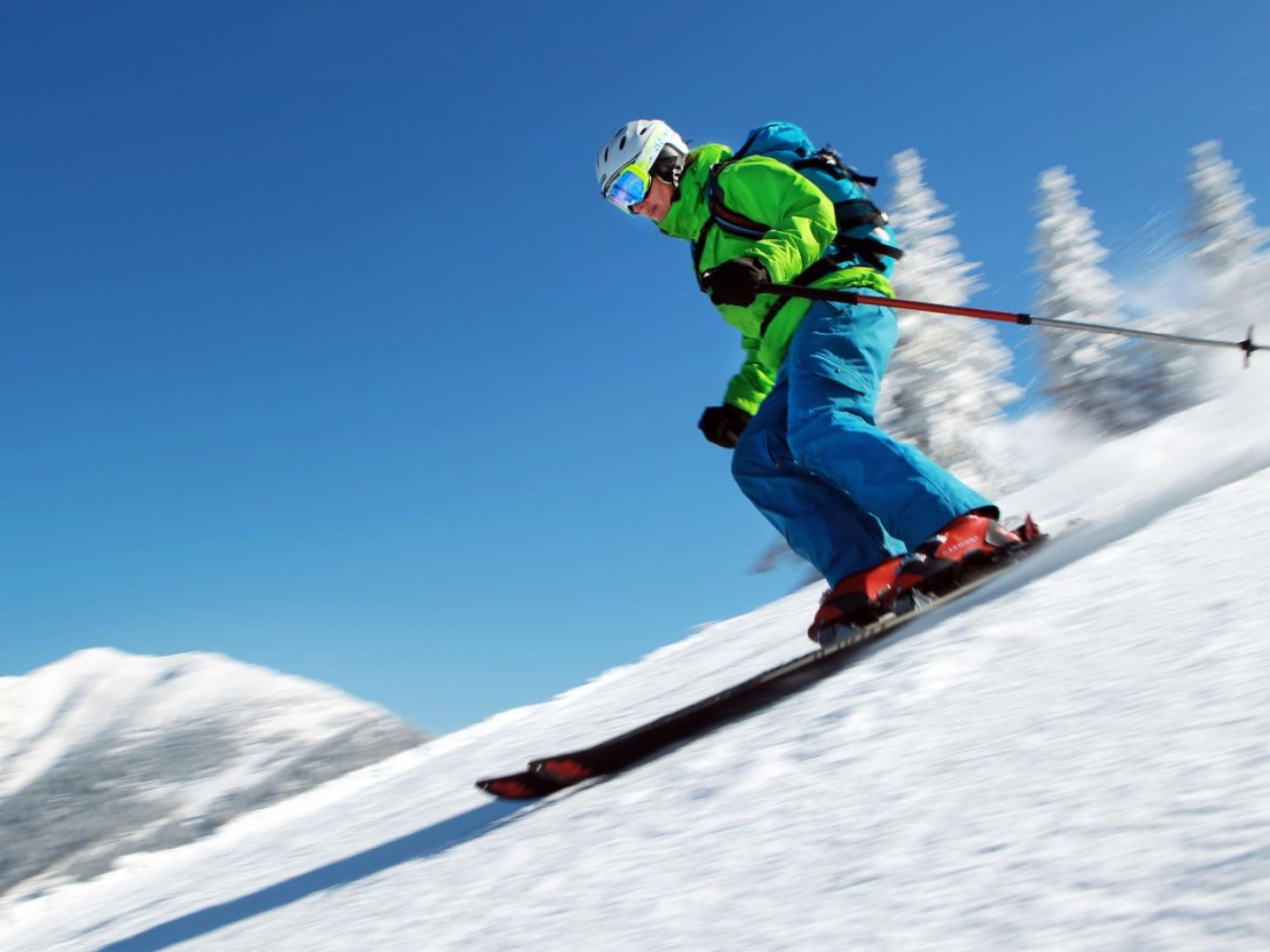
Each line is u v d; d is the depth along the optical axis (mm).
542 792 2645
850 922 1109
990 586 2789
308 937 1976
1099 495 4766
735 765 1973
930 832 1277
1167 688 1467
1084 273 19297
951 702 1820
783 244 3119
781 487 3359
